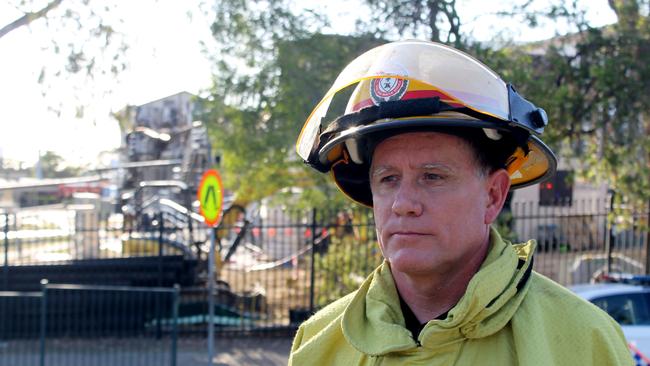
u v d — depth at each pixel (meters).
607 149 10.45
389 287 1.68
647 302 6.82
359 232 10.69
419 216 1.51
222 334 10.55
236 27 10.05
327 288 10.80
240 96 10.16
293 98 9.70
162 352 8.71
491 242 1.59
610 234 11.13
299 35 9.70
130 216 13.73
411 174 1.53
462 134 1.50
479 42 9.70
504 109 1.50
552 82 10.01
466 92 1.48
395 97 1.52
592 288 7.11
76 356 8.88
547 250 12.04
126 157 19.80
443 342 1.46
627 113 10.02
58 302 10.15
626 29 10.27
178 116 17.89
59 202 24.92
